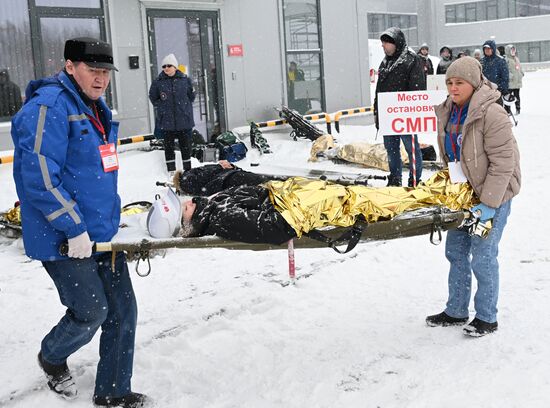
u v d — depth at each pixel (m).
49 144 3.15
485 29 48.88
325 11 15.71
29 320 5.02
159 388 3.90
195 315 4.93
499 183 3.97
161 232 3.70
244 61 14.14
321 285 5.39
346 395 3.67
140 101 12.58
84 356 4.29
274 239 3.73
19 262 6.53
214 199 4.03
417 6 50.28
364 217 3.93
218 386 3.88
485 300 4.22
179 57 13.18
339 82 16.22
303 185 3.92
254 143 12.95
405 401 3.56
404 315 4.71
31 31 11.27
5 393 3.85
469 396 3.55
